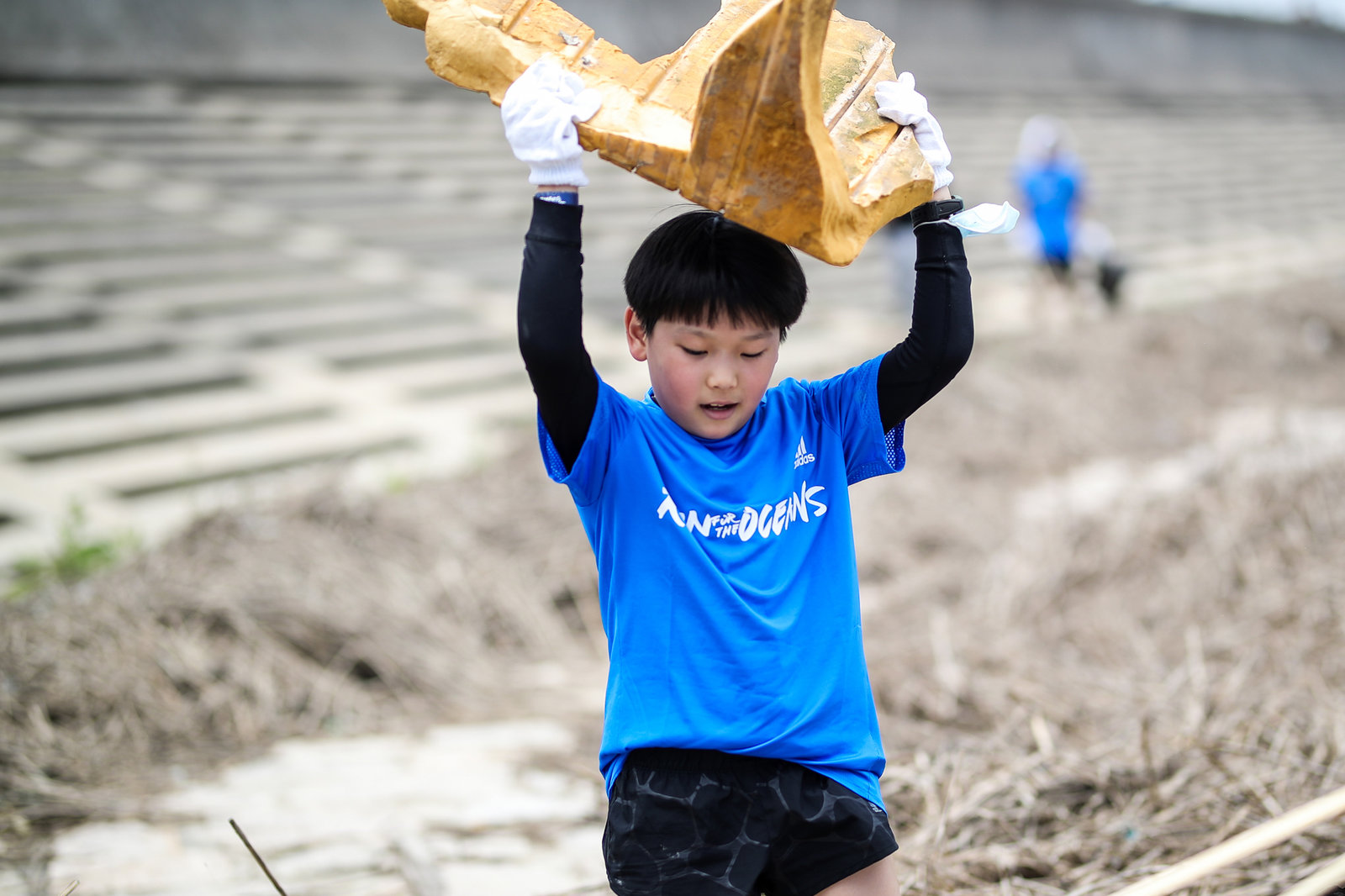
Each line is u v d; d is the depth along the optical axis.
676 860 2.07
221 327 10.87
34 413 8.95
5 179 13.77
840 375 2.30
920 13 27.70
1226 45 34.47
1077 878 3.15
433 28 1.97
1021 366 10.87
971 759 3.85
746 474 2.13
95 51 17.84
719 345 1.99
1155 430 9.55
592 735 4.75
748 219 1.89
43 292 10.91
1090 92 30.31
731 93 1.81
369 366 10.64
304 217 14.50
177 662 4.96
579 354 2.01
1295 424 8.84
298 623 5.37
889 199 2.04
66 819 3.90
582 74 1.98
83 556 6.43
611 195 17.66
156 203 13.95
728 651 2.07
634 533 2.09
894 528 7.07
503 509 6.96
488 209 16.00
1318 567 5.81
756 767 2.11
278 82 19.42
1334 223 23.83
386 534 6.43
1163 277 17.62
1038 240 13.48
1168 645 5.24
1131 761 3.74
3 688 4.62
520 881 3.47
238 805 4.03
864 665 2.25
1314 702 4.20
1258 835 2.47
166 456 8.44
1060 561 6.24
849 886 2.13
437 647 5.50
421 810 3.99
